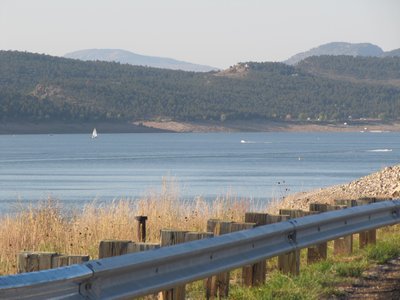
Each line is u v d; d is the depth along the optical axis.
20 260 13.00
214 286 17.30
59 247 24.38
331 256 23.44
